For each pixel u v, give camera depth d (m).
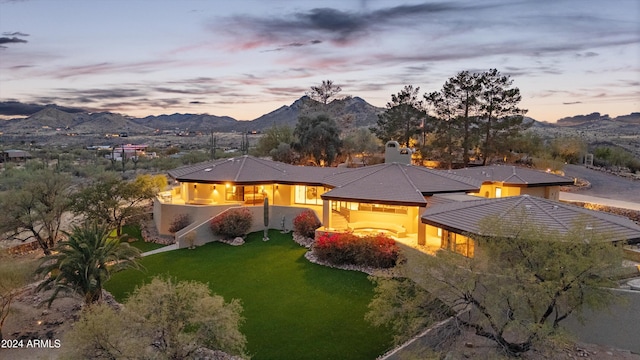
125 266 21.81
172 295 14.09
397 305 16.98
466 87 58.91
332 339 17.80
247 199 38.03
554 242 15.01
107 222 34.31
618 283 15.70
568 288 14.18
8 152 98.25
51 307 22.00
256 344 17.47
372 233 28.73
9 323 20.23
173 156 98.12
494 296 14.13
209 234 33.12
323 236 27.95
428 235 27.33
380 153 71.12
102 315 13.12
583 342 16.53
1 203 31.52
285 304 21.22
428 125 64.00
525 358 14.97
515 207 21.36
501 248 15.59
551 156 60.31
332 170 40.28
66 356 12.84
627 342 15.91
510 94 56.41
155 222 38.53
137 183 37.41
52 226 34.38
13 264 19.98
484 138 59.62
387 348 17.02
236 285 23.95
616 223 20.27
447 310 15.45
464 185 31.08
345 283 23.77
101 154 111.00
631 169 65.50
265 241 32.59
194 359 15.16
